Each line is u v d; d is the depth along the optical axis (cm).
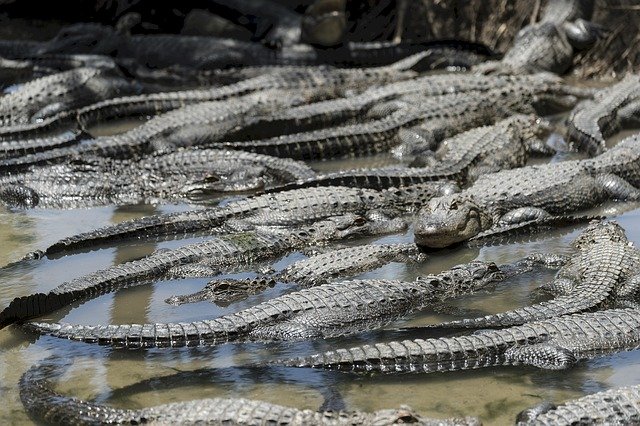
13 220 3161
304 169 3506
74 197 3366
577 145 3750
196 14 5703
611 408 1805
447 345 2114
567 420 1781
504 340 2136
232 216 3047
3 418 1917
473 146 3550
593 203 3175
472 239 2881
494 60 5041
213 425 1780
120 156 3794
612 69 4703
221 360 2162
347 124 4191
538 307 2317
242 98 4297
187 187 3381
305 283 2572
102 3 5769
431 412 1933
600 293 2370
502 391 2012
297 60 5234
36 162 3638
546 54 4712
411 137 3872
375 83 4691
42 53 5353
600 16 4875
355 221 2958
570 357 2089
